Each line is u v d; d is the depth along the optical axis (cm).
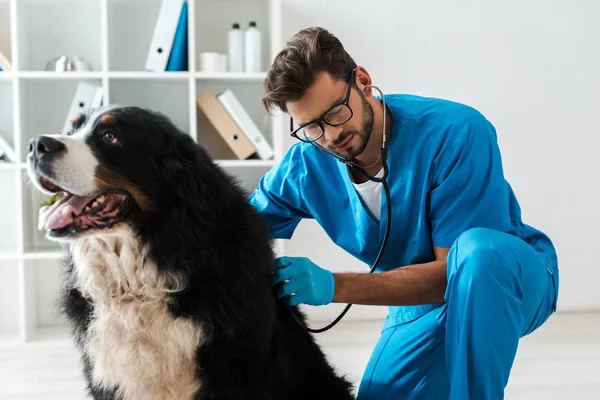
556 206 366
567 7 359
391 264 190
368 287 167
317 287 165
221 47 350
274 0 327
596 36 361
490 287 151
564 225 366
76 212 150
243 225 155
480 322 151
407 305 173
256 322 150
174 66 322
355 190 181
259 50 331
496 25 357
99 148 150
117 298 155
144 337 153
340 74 154
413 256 184
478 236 158
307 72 150
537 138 363
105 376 156
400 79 356
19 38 313
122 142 151
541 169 364
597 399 237
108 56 335
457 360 154
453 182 170
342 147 162
